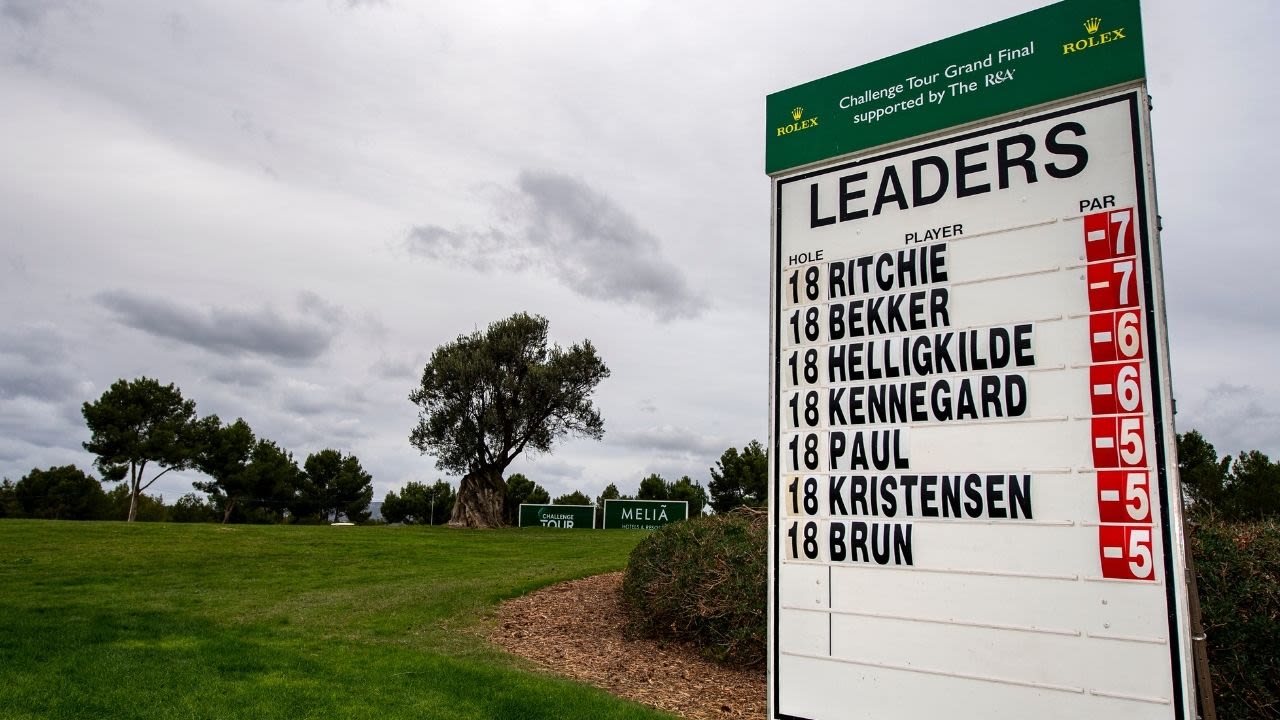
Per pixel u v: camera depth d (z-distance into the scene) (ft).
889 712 17.34
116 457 132.16
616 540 71.46
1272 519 23.35
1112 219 15.98
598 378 106.73
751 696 24.56
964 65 18.08
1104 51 16.43
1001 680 16.12
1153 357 15.24
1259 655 19.63
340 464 173.17
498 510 101.35
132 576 42.37
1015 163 17.21
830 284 19.30
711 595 28.60
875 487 18.06
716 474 124.77
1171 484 14.82
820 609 18.45
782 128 20.56
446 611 34.24
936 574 17.08
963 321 17.40
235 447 152.76
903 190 18.60
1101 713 15.06
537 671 25.50
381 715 19.76
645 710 21.77
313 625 31.01
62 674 21.74
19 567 43.73
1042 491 16.07
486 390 103.91
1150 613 14.79
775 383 19.80
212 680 21.93
